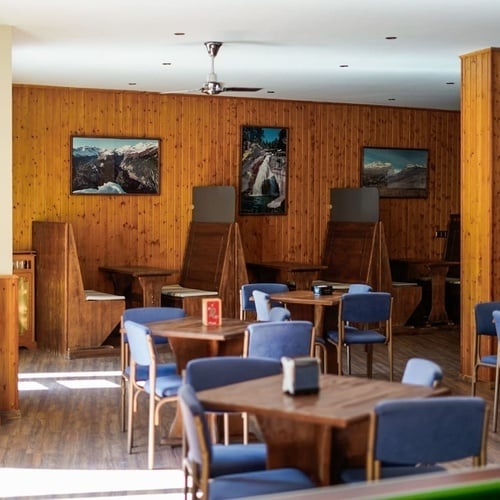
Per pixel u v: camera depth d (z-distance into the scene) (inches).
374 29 295.4
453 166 507.8
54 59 352.5
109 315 388.2
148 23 286.8
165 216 448.5
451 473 69.4
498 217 323.6
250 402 142.5
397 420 130.4
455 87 425.4
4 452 233.1
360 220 462.3
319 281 459.5
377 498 63.6
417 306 457.4
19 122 417.4
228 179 460.4
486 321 270.7
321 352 320.5
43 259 402.0
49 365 362.9
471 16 274.8
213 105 456.4
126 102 438.9
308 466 145.6
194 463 142.9
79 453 232.2
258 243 468.4
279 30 298.2
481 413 134.6
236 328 234.7
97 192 433.4
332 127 481.7
